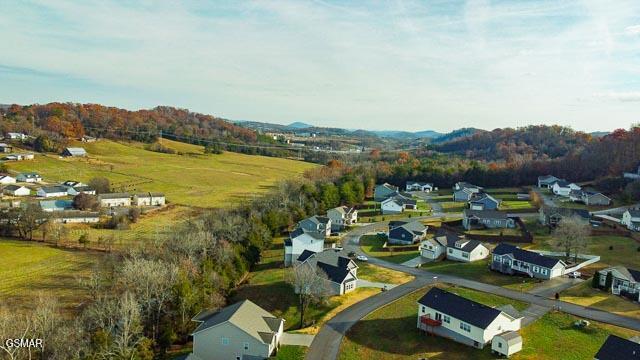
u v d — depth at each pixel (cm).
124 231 13050
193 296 6862
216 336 6009
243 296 8156
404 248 10881
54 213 13800
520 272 8925
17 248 11094
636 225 11519
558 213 12231
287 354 6053
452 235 10850
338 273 8262
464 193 16775
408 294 8050
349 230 12825
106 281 8488
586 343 6244
